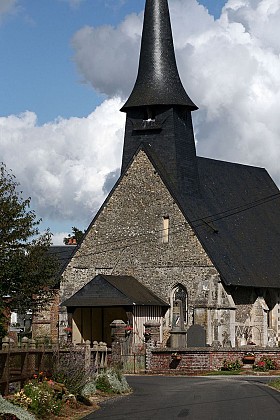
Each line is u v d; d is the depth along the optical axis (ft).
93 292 161.27
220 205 179.52
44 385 73.56
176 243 166.50
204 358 134.10
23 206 135.64
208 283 161.27
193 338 152.97
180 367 135.03
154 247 169.07
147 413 71.41
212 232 169.07
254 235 182.50
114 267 172.86
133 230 171.94
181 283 164.86
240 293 165.78
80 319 166.71
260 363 134.21
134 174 173.47
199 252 163.53
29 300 139.03
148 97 173.78
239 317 164.55
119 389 93.04
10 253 133.08
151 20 177.58
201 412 71.26
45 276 139.44
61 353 88.53
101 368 104.42
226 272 161.48
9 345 73.82
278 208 202.18
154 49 176.65
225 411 71.72
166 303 165.99
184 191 171.42
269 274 174.40
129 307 156.76
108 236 174.50
